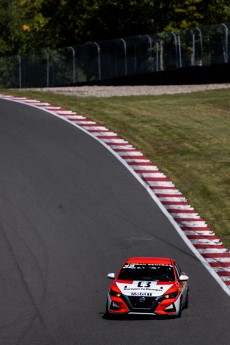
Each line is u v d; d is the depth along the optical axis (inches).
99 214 4694.9
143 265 3189.0
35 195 5004.9
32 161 5708.7
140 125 6943.9
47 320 3016.7
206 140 6589.6
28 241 4234.7
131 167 5669.3
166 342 2655.0
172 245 4229.8
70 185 5211.6
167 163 5871.1
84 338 2723.9
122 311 2974.9
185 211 4832.7
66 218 4616.1
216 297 3408.0
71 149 6018.7
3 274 3747.5
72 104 7711.6
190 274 3782.0
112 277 3075.8
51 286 3560.5
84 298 3371.1
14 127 6624.0
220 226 4608.8
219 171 5767.7
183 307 3152.1
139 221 4601.4
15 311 3171.8
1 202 4872.0
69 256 4020.7
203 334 2770.7
